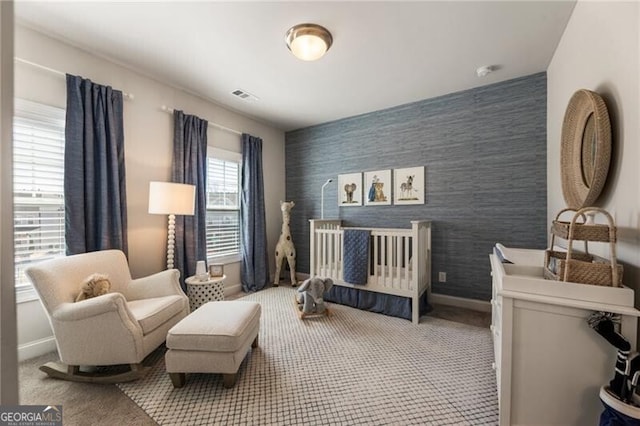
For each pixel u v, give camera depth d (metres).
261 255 4.03
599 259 1.33
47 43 2.16
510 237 2.88
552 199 2.49
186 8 1.86
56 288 1.80
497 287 1.46
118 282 2.26
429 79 2.85
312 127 4.39
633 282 1.14
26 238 2.10
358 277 3.03
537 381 1.18
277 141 4.55
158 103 2.92
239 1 1.80
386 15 1.91
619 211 1.25
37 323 2.10
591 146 1.48
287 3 1.81
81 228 2.27
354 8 1.85
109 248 2.44
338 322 2.75
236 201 3.91
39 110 2.13
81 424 1.43
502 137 2.90
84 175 2.31
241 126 3.91
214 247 3.60
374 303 3.06
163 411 1.52
